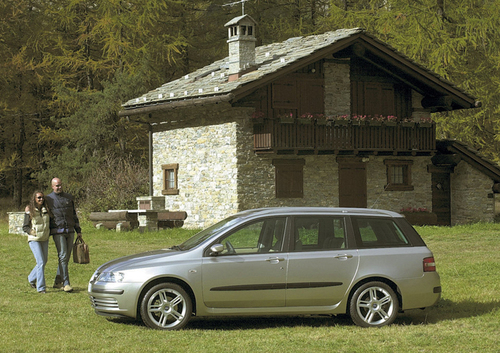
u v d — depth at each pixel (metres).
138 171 29.89
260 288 8.70
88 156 33.84
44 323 8.97
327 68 25.69
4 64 34.78
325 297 8.83
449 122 32.50
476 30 30.22
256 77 22.78
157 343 7.82
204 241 8.83
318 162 25.41
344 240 9.02
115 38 33.94
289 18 39.53
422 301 9.05
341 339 8.05
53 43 37.12
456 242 19.73
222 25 39.94
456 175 28.38
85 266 15.05
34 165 37.69
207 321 9.38
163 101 25.80
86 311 9.84
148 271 8.59
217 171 24.61
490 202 28.36
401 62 25.50
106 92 33.62
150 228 23.41
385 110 27.08
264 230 8.98
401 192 27.33
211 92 23.14
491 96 31.45
